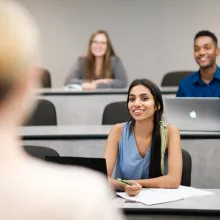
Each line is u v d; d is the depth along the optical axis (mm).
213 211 2031
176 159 2439
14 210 541
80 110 4582
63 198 552
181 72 5176
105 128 3398
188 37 6215
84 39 6297
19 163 562
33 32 556
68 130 3352
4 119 555
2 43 537
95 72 5027
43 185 555
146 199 2152
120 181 2279
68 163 2025
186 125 3203
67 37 6305
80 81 5027
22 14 557
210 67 3752
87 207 553
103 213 559
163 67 6289
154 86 2498
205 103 3166
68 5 6254
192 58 6234
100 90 4602
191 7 6164
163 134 2500
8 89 546
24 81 554
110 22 6254
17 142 569
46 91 4559
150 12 6207
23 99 559
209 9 6156
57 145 3201
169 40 6238
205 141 3160
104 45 4992
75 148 3211
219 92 3760
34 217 542
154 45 6262
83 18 6270
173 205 2092
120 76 5016
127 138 2549
